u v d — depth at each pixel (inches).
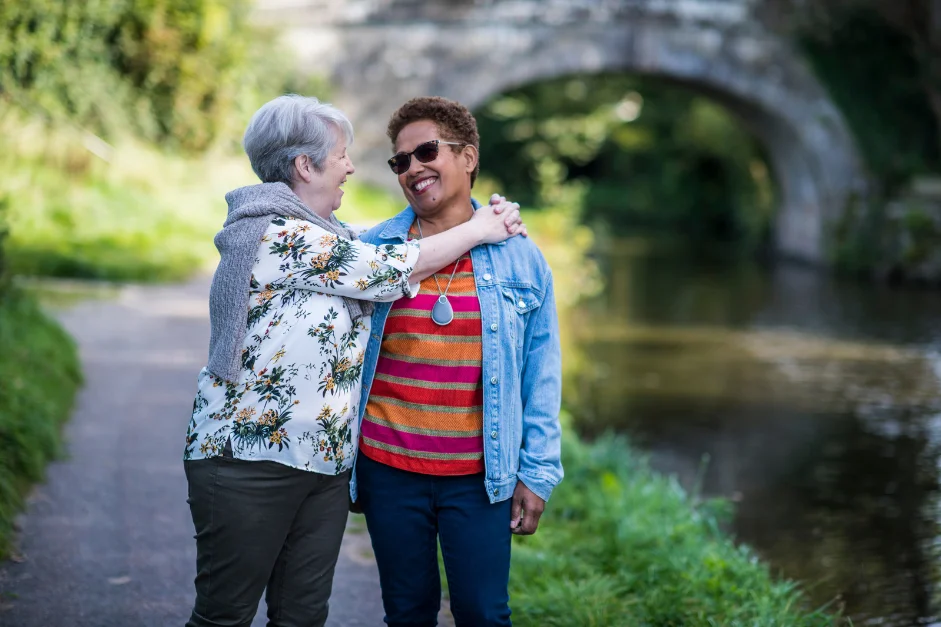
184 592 138.8
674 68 823.1
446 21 781.3
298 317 94.1
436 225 104.6
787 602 152.7
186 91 645.9
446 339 99.1
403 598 103.0
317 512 98.6
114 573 143.3
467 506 99.6
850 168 851.4
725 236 1248.2
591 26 802.8
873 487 246.1
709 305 592.7
